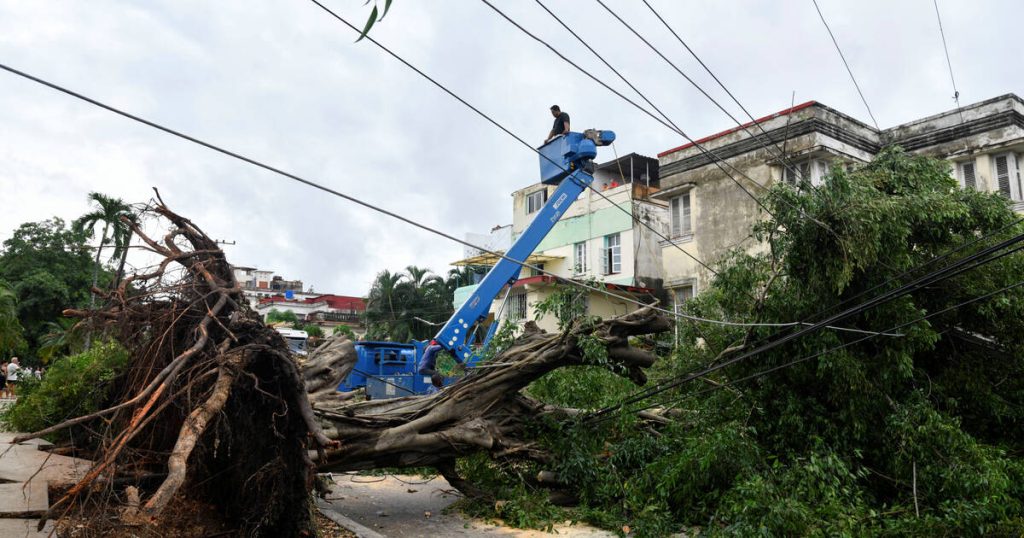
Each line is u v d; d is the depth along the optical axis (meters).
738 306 9.73
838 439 8.21
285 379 5.91
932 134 18.28
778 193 8.88
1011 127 16.81
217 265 6.60
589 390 9.73
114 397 7.40
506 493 8.84
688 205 22.50
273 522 5.99
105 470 4.67
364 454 7.96
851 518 6.55
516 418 9.23
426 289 44.34
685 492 7.75
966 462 7.28
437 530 7.91
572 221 29.66
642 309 8.82
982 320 8.97
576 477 8.72
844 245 8.23
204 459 6.73
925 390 8.69
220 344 5.95
